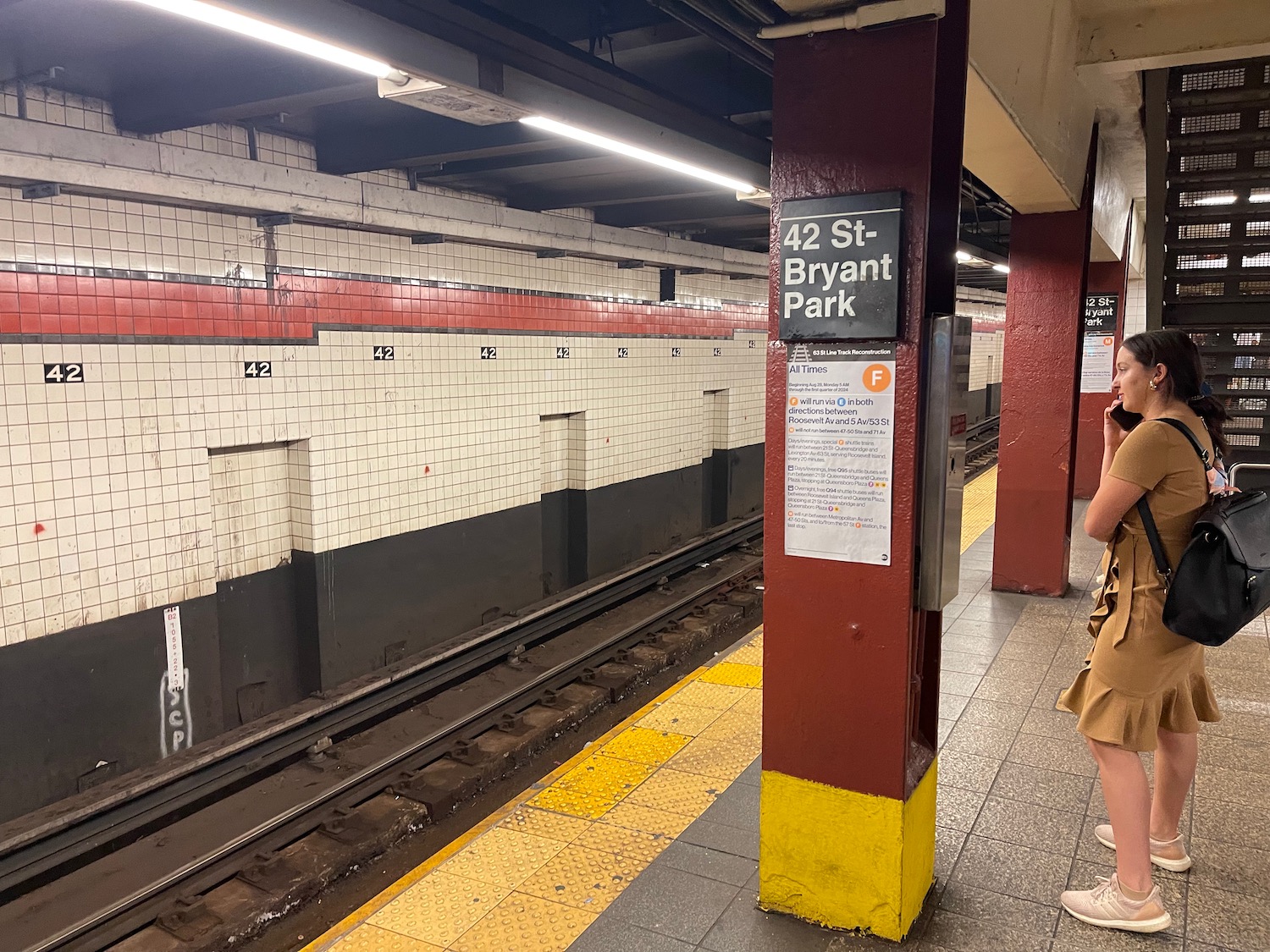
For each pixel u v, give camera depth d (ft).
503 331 27.02
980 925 9.46
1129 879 9.16
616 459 33.86
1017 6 11.77
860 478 9.19
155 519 17.61
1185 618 8.22
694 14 10.82
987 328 80.48
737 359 43.04
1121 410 9.80
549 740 20.44
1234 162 18.83
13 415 15.16
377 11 8.87
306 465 21.15
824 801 9.53
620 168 21.63
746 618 29.89
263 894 14.11
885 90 8.70
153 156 16.06
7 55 13.51
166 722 18.10
